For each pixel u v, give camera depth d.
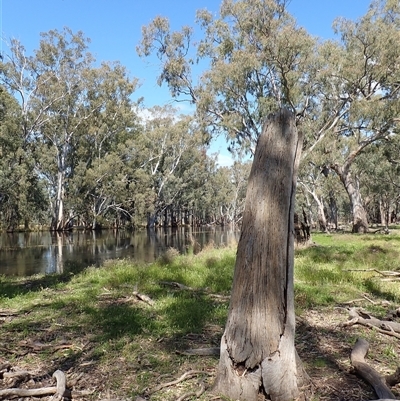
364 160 36.75
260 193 3.34
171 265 10.53
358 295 6.92
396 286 7.57
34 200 39.12
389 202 51.28
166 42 28.42
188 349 4.32
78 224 52.91
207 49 27.42
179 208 64.69
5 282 9.67
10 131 32.25
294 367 3.20
